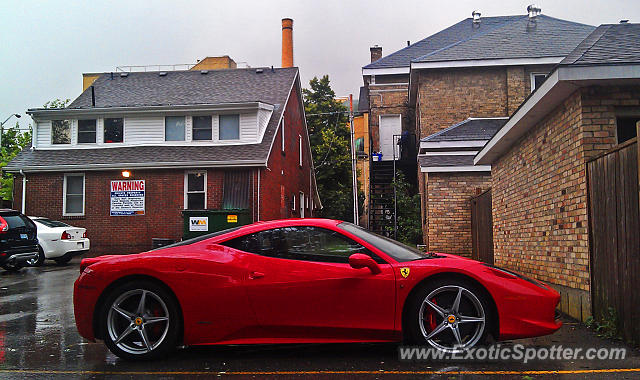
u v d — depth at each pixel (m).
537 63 18.00
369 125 24.80
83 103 21.30
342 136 33.88
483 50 18.78
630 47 6.04
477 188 12.88
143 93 21.88
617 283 4.99
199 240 4.72
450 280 4.36
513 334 4.29
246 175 17.81
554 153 6.70
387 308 4.34
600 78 5.51
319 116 34.62
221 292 4.41
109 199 18.30
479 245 12.43
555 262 6.71
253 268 4.46
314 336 4.40
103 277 4.52
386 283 4.34
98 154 18.97
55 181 18.62
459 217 14.40
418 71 18.97
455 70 18.80
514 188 8.77
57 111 19.48
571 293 6.13
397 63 24.05
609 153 5.13
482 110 18.62
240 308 4.40
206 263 4.47
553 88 5.87
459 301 4.36
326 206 31.67
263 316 4.39
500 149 9.30
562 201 6.43
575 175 6.00
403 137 22.83
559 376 3.86
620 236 4.92
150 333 4.55
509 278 4.39
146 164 17.89
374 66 24.03
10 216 12.42
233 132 19.05
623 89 5.80
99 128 19.58
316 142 33.97
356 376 3.94
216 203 17.73
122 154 18.78
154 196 18.11
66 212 18.59
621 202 4.89
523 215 8.20
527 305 4.31
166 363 4.42
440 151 15.31
